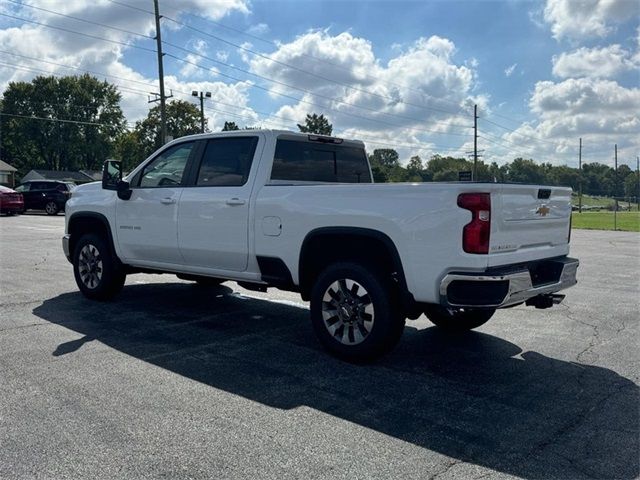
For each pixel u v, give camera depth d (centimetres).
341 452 319
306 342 549
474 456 317
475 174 6488
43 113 8094
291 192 513
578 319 675
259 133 568
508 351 533
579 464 309
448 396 411
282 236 518
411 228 436
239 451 318
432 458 314
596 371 474
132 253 673
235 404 387
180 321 628
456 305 418
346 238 481
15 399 388
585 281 986
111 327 593
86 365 464
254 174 555
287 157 574
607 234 2427
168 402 388
